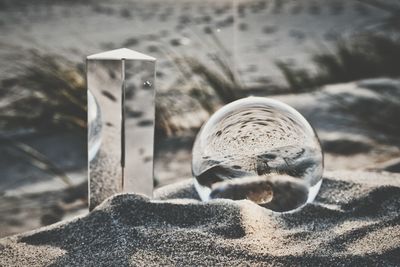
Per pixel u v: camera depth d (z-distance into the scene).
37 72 0.85
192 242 0.38
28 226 0.51
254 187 0.43
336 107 0.83
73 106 0.77
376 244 0.39
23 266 0.37
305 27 1.96
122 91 0.43
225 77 0.91
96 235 0.39
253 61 1.37
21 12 2.20
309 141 0.44
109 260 0.37
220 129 0.44
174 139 0.74
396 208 0.45
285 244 0.39
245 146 0.43
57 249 0.39
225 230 0.39
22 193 0.58
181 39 1.70
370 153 0.69
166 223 0.40
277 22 2.08
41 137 0.72
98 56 0.43
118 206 0.41
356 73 0.98
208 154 0.44
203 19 2.17
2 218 0.53
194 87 0.88
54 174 0.63
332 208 0.44
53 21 2.03
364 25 1.88
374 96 0.86
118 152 0.44
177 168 0.66
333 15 2.19
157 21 2.10
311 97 0.88
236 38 1.75
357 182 0.49
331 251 0.38
